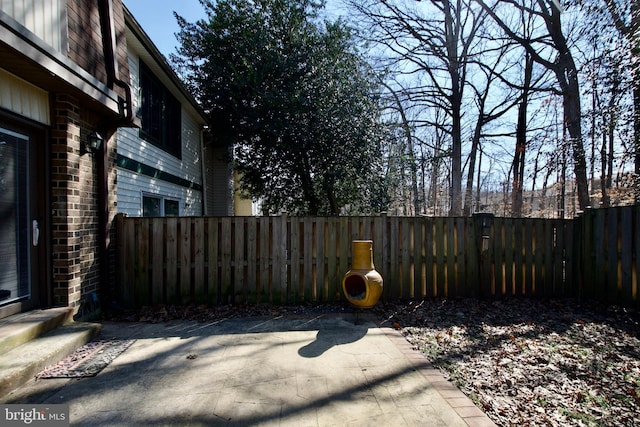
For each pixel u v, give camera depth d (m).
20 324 3.48
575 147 8.73
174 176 9.28
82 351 3.59
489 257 5.89
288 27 10.33
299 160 10.76
